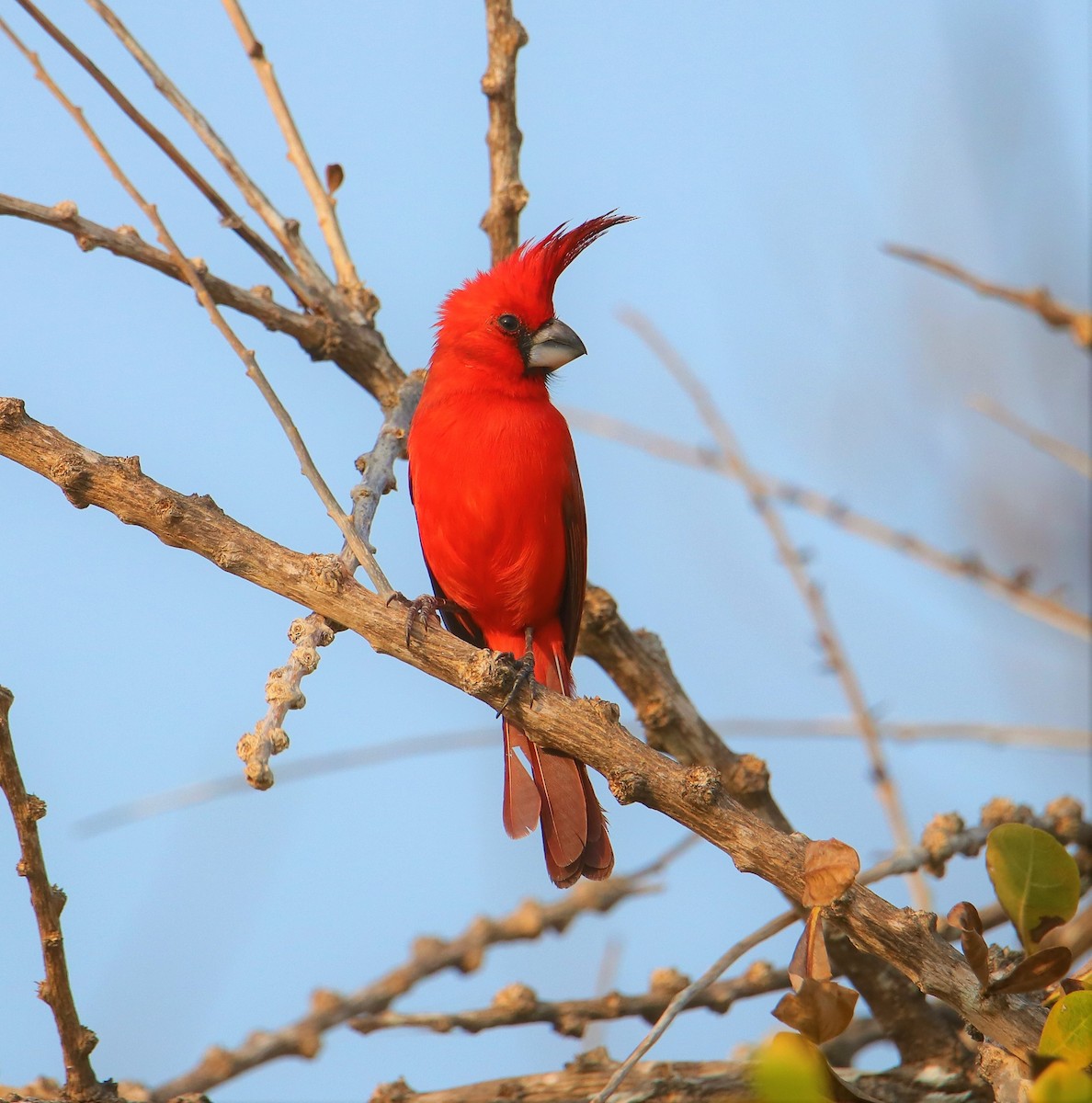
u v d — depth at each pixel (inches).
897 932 220.4
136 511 256.8
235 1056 335.9
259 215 380.2
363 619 257.1
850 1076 319.6
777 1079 159.6
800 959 214.1
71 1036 258.7
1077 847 335.3
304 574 257.6
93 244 342.3
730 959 241.9
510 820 348.5
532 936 361.1
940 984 219.0
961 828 314.5
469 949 356.5
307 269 382.9
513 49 395.2
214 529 258.2
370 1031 329.4
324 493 271.7
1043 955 210.2
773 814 354.6
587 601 354.3
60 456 256.2
